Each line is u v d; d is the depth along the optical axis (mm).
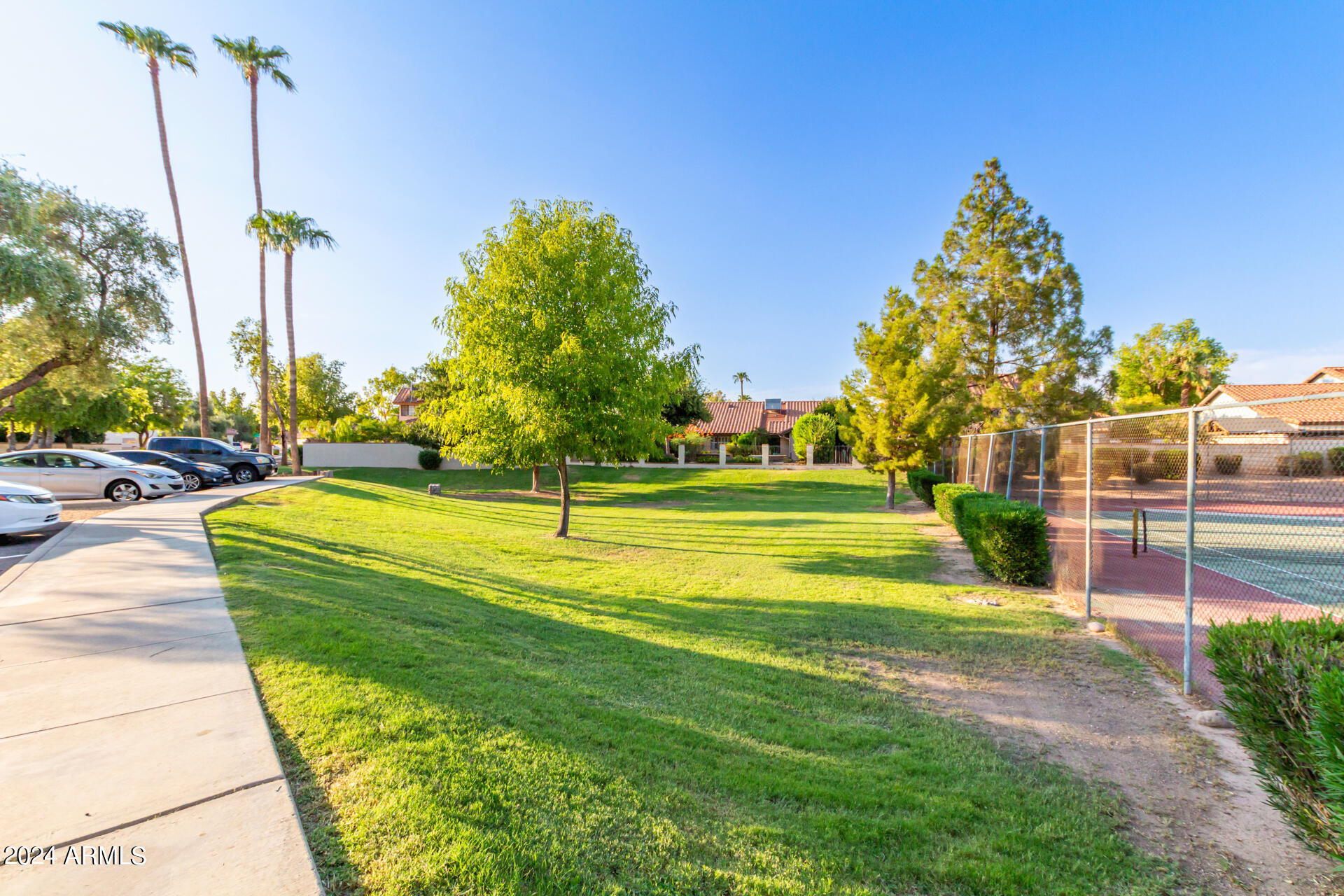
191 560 7574
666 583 9422
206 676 3947
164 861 2156
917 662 5766
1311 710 2572
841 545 13188
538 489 31391
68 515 11969
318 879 2098
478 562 10430
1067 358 21484
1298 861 2846
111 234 15523
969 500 11305
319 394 49500
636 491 30219
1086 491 7734
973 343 23109
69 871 2090
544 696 4320
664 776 3316
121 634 4762
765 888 2428
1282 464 5684
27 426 33438
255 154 28078
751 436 48281
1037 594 8492
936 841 2906
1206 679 5254
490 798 2785
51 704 3510
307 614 5426
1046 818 3162
